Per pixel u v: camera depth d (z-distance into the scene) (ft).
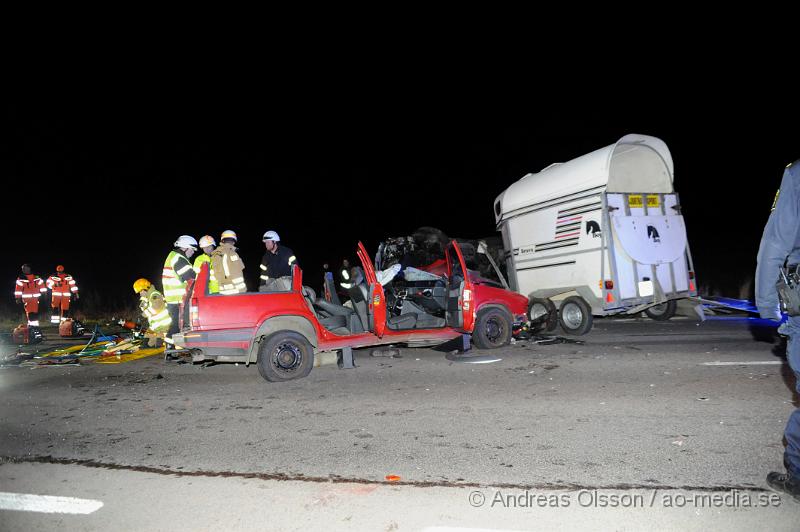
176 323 30.17
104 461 15.78
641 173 36.50
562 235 35.68
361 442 16.61
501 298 30.96
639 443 15.60
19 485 14.29
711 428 16.49
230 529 11.68
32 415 20.81
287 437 17.31
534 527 11.34
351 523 11.74
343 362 27.25
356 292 27.99
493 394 21.33
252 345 24.85
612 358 26.78
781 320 11.76
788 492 11.76
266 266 33.06
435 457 15.21
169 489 13.74
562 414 18.48
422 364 27.53
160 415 20.25
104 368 29.66
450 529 11.37
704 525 11.19
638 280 33.68
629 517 11.60
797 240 11.12
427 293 31.55
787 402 18.61
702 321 38.17
